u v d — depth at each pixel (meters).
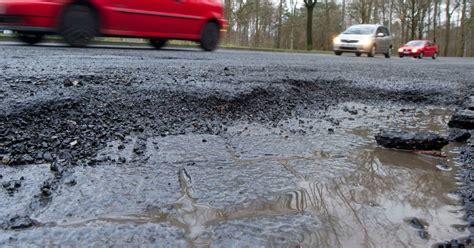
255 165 1.79
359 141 2.28
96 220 1.24
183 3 8.64
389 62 10.64
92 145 1.92
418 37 51.97
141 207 1.33
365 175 1.71
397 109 3.46
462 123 2.78
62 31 6.88
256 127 2.49
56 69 3.71
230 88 3.36
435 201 1.46
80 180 1.52
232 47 15.77
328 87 4.30
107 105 2.57
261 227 1.23
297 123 2.67
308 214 1.33
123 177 1.57
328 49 47.25
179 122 2.44
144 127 2.27
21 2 6.34
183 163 1.77
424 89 4.48
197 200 1.41
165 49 9.52
